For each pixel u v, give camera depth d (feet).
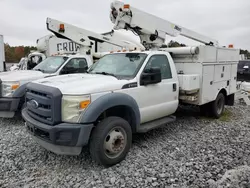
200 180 10.34
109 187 9.88
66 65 23.93
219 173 10.94
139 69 13.83
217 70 20.24
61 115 10.71
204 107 21.52
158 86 14.84
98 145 11.03
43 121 11.09
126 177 10.64
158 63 15.43
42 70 24.06
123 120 12.16
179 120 20.92
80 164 11.98
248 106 27.89
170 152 13.48
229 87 22.94
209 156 12.87
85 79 12.73
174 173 10.98
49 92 10.66
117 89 12.17
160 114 15.48
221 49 20.42
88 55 27.96
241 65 38.04
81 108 10.56
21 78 19.08
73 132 10.35
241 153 13.32
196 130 17.92
